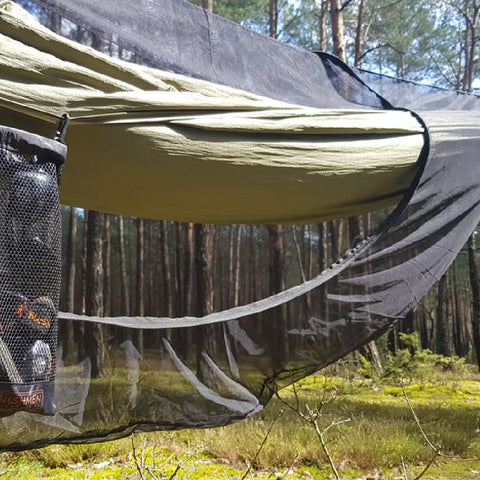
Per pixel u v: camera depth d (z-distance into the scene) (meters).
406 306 3.74
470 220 4.08
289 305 3.49
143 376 3.08
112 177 3.48
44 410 2.43
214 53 4.11
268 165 3.67
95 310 11.88
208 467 5.05
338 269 3.66
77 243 31.56
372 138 4.02
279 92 4.33
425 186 3.99
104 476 4.71
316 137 3.86
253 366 3.33
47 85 3.03
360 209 4.21
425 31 20.98
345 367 12.20
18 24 3.04
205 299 11.32
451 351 24.72
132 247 33.41
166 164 3.43
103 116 3.15
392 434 5.87
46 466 5.17
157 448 5.41
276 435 5.66
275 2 15.94
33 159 2.48
